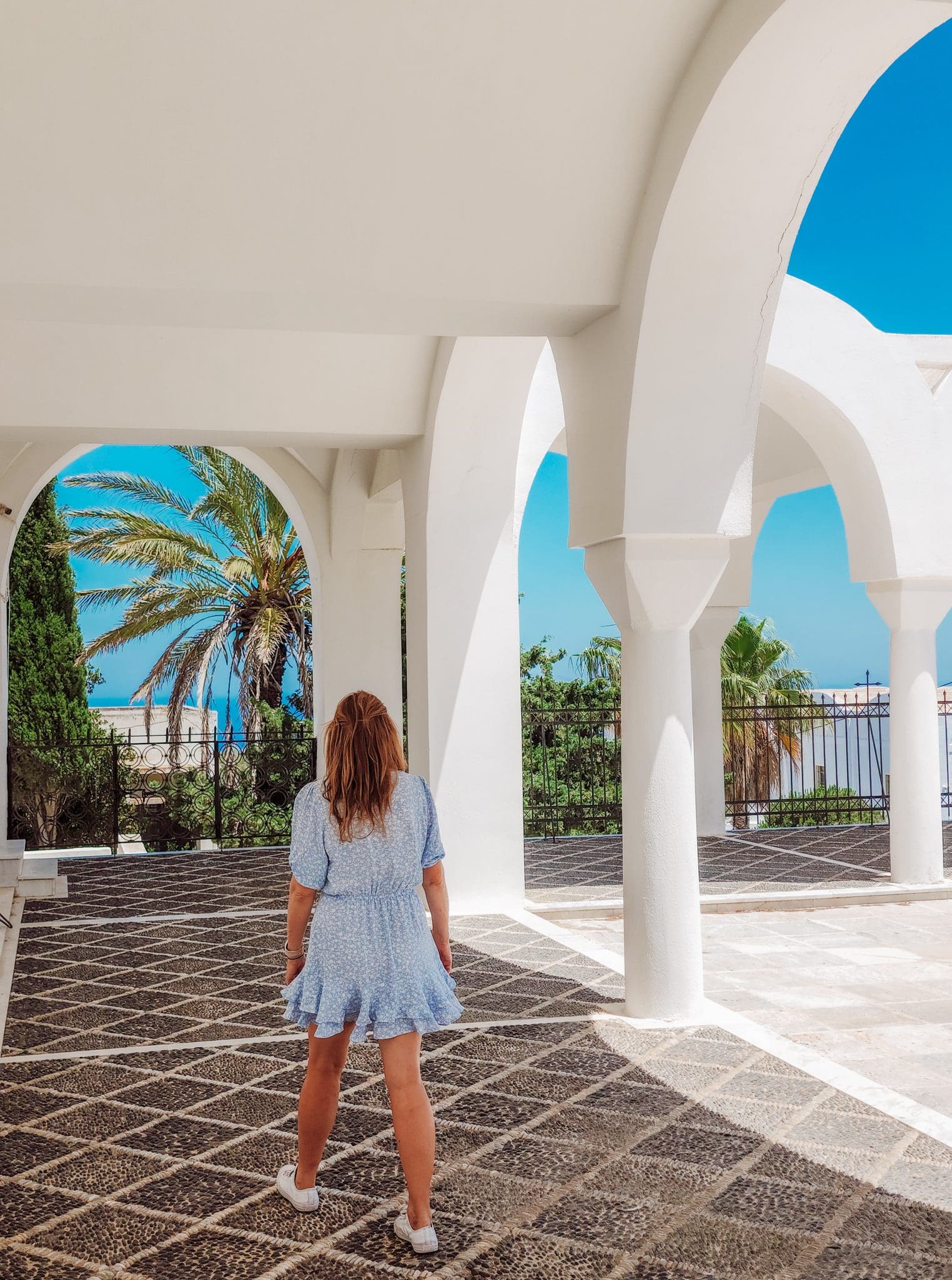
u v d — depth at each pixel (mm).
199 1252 3494
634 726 6008
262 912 8867
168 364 8172
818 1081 5004
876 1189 3926
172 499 19797
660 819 5938
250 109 4703
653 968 5918
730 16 4531
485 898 8891
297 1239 3576
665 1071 5133
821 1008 6477
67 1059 5340
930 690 9820
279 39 4496
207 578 20406
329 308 5590
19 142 4668
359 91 4707
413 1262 3441
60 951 7613
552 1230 3641
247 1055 5371
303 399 8484
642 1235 3609
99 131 4684
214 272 5191
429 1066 5227
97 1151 4258
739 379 5555
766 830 13414
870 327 9602
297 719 20438
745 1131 4441
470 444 8555
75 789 13594
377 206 5105
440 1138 4379
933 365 9836
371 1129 4426
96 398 8266
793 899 9375
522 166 5062
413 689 9211
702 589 5824
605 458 5785
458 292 5434
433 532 8742
